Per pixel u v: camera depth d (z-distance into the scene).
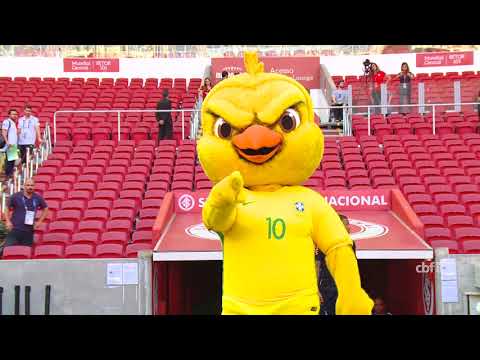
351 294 6.48
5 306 10.70
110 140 19.03
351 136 19.31
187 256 10.80
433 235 12.16
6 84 27.42
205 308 14.38
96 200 14.20
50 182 15.91
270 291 6.25
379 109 21.86
